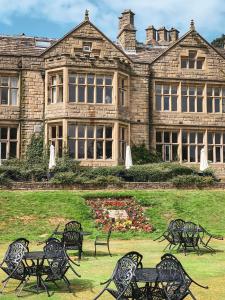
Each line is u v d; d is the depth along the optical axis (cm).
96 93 2931
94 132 2905
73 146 2864
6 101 3016
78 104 2881
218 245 1617
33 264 1016
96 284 1021
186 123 3259
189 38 3325
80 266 1224
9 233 1719
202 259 1338
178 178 2472
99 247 1555
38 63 3041
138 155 3116
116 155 2923
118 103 2986
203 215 2064
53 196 2103
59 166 2552
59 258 970
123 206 2070
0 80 3006
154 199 2188
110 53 3155
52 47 3070
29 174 2527
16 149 3009
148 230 1830
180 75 3281
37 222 1838
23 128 2998
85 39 3112
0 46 3155
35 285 1011
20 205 1975
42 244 1575
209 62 3341
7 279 959
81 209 1988
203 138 3300
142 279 796
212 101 3334
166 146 3253
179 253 1441
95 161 2878
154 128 3203
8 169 2478
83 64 2906
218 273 1139
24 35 3319
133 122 3148
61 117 2856
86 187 2333
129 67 3138
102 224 1861
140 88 3194
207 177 2527
